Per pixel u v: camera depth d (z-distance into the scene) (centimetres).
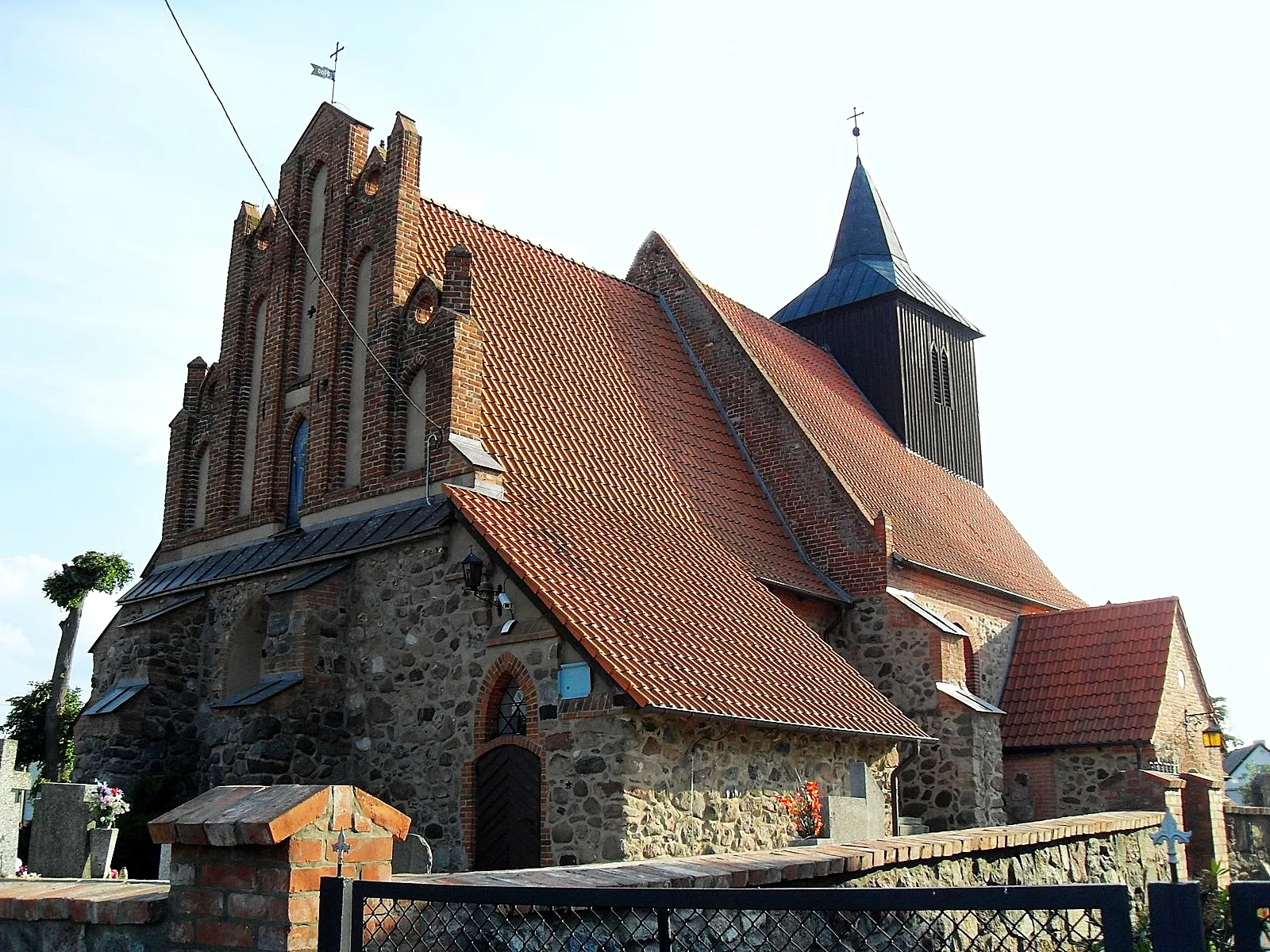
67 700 3809
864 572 2623
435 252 2370
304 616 1966
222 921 744
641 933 870
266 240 2506
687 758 1656
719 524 2475
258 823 720
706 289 3206
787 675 1916
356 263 2267
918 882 1245
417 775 1844
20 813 2177
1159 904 468
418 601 1920
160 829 774
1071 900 484
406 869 1590
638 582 1930
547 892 608
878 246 4028
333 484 2170
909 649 2530
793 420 2798
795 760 1845
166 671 2253
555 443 2208
